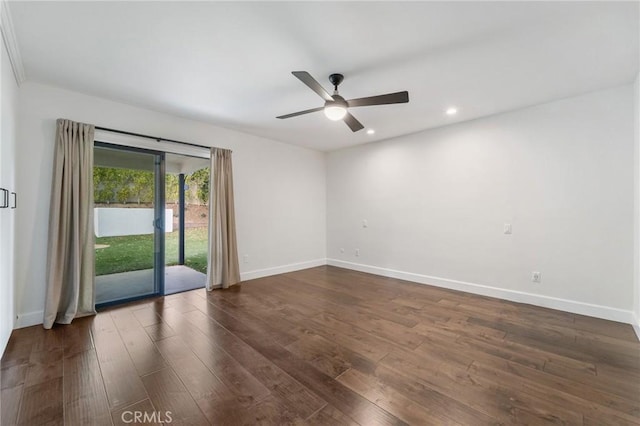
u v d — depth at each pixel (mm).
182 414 1541
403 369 1977
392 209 4707
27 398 1655
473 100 3113
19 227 2641
